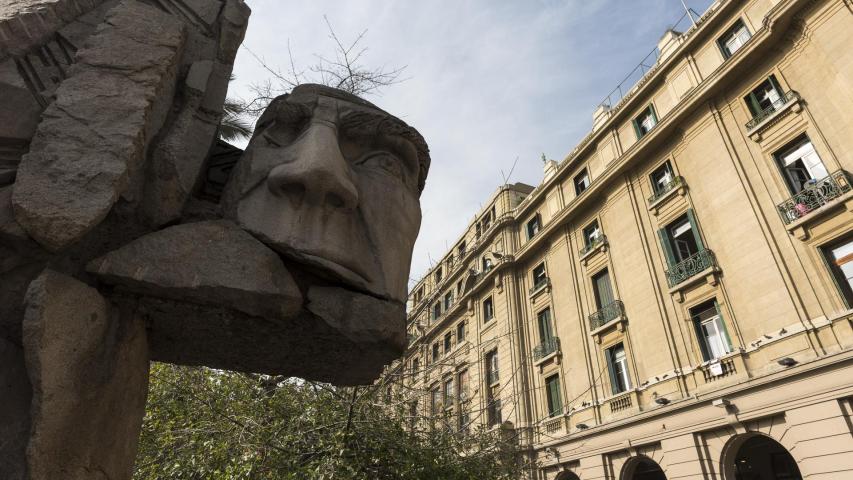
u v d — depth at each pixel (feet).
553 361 60.13
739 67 44.60
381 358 6.31
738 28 47.78
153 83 5.25
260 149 6.29
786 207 38.32
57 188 4.29
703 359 42.22
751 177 42.06
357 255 5.90
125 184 4.76
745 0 46.88
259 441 21.17
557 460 52.85
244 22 7.17
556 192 70.64
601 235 57.93
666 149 51.96
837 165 35.81
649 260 50.39
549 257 67.46
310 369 6.64
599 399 51.67
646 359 47.44
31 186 4.23
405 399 25.29
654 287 48.65
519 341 65.82
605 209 59.11
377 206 6.42
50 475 3.76
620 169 56.49
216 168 7.11
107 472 4.52
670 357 44.80
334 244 5.70
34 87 5.28
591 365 54.54
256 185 5.90
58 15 5.72
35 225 4.13
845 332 32.73
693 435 40.29
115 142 4.70
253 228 5.55
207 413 22.61
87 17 6.05
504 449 28.32
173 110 6.07
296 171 5.66
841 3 37.70
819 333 34.12
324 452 21.72
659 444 43.37
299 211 5.74
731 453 38.06
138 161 5.05
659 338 46.55
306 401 23.34
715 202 44.50
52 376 3.87
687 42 51.85
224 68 6.72
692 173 47.98
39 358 3.79
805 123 38.78
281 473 21.17
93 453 4.30
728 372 39.29
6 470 3.67
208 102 6.33
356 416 22.89
